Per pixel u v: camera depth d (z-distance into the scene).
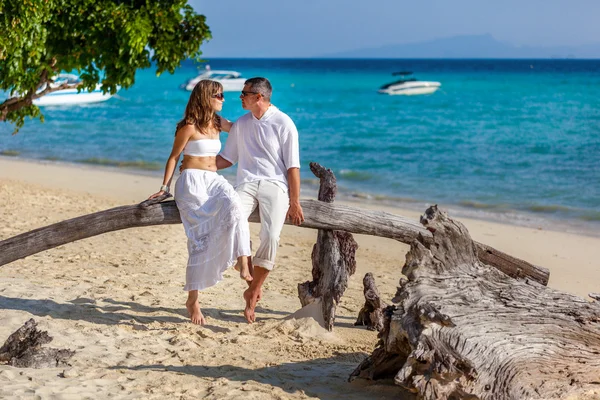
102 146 28.08
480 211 16.16
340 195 18.08
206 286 5.79
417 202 17.25
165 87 74.44
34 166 21.64
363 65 185.88
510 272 6.59
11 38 10.15
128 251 9.60
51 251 9.22
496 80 80.62
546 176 21.09
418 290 5.03
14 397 4.20
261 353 5.68
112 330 5.95
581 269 10.82
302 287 6.73
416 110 45.28
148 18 12.12
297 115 43.00
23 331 5.29
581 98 51.91
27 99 13.25
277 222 5.98
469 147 27.86
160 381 4.73
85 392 4.40
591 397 4.55
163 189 5.94
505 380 4.34
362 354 5.92
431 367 4.19
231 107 50.34
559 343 4.70
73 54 11.95
